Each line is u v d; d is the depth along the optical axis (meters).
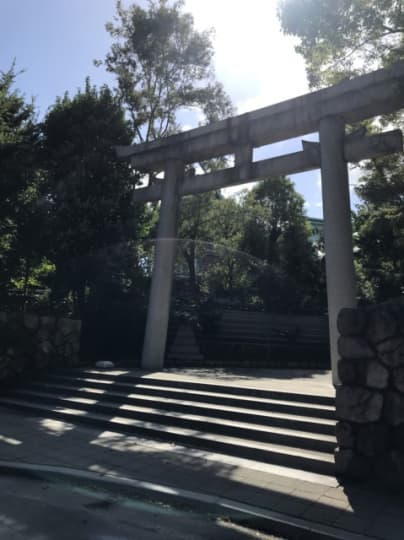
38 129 15.85
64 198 14.69
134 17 19.92
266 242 27.86
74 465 5.50
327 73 10.18
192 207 22.22
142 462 5.66
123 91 20.39
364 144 9.87
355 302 9.40
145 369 11.91
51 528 3.89
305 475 5.24
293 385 8.98
